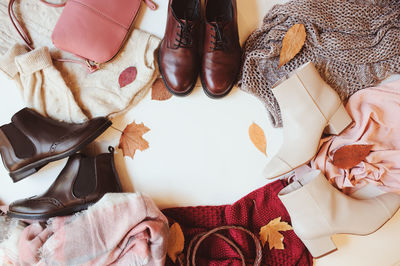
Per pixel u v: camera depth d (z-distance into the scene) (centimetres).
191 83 96
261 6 102
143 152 103
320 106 88
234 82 97
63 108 94
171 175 104
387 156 93
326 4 92
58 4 97
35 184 103
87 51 94
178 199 104
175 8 96
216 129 103
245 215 98
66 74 99
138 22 102
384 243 103
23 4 97
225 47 92
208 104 103
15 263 88
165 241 85
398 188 94
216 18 99
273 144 104
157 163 103
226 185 104
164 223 87
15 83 92
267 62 96
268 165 96
